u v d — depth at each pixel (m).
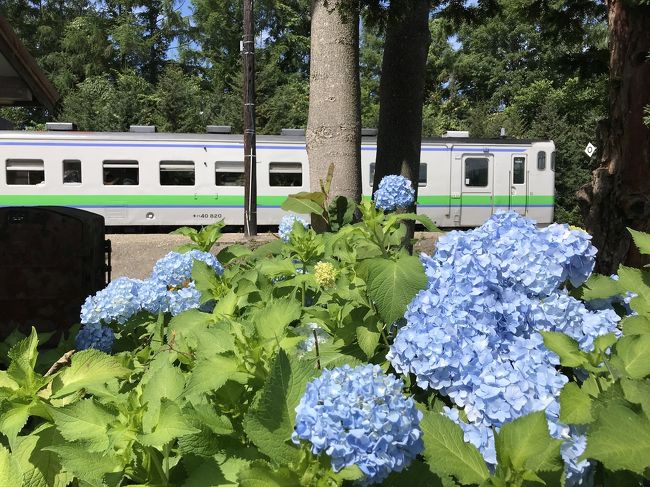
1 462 1.60
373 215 2.70
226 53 47.62
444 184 20.83
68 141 19.17
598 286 2.10
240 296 2.42
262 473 1.29
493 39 45.97
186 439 1.53
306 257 3.14
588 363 1.64
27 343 1.84
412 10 5.64
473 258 1.90
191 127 37.66
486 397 1.56
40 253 4.73
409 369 1.70
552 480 1.37
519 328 1.82
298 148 20.05
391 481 1.46
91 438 1.56
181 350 2.05
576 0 8.23
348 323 2.17
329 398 1.32
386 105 6.45
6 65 6.51
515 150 21.20
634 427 1.31
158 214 19.64
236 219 19.97
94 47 45.28
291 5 48.50
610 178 5.97
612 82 6.04
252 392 1.69
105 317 2.52
